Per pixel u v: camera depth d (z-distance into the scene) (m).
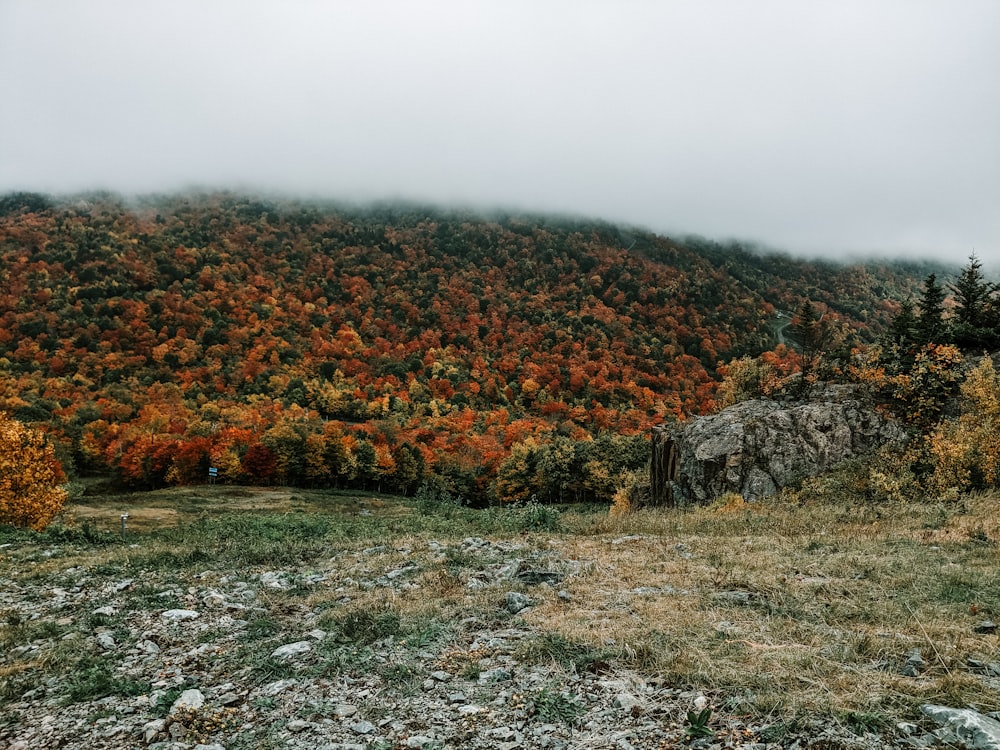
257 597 11.02
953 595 8.96
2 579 13.03
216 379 167.38
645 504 35.91
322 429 111.62
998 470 20.05
